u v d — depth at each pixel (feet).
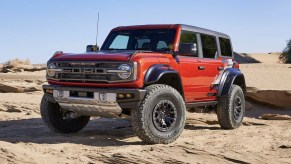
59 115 27.07
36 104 48.65
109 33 29.55
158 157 17.89
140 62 22.47
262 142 24.00
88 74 23.29
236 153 19.30
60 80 24.54
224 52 31.58
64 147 21.35
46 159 17.28
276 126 33.50
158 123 22.95
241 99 31.81
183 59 25.81
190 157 18.15
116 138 25.59
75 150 20.53
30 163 16.24
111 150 20.79
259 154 19.36
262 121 37.04
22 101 53.36
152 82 22.85
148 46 26.73
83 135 26.76
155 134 22.68
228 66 31.35
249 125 35.01
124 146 22.26
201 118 35.63
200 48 28.40
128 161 17.22
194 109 43.83
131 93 21.85
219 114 30.78
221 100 30.71
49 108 26.53
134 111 22.38
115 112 22.82
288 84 76.18
